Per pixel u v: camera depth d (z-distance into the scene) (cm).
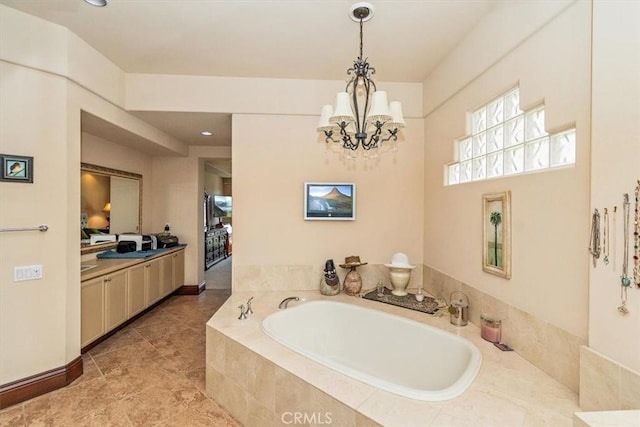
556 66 150
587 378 130
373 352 245
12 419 192
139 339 313
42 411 199
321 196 306
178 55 258
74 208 231
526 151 178
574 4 140
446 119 264
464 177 245
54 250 219
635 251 113
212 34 227
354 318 260
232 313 246
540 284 162
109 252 372
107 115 269
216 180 851
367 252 314
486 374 159
